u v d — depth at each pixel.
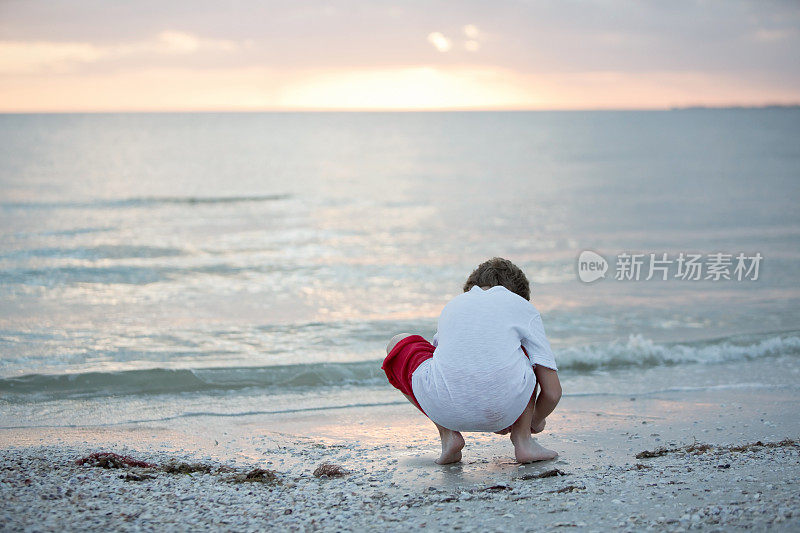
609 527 2.41
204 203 24.92
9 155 47.75
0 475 3.23
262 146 65.94
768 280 12.23
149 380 6.11
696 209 23.55
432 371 3.17
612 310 9.93
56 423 4.98
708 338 8.05
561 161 47.53
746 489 2.84
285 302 10.26
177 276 12.22
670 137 79.25
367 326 8.77
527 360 3.20
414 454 4.07
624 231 18.95
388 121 158.38
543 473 3.30
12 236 16.20
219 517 2.68
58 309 9.51
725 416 5.00
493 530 2.44
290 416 5.22
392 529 2.50
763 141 69.19
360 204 25.36
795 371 6.69
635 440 4.28
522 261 14.38
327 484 3.29
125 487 3.10
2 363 6.79
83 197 24.95
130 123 130.38
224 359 7.14
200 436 4.64
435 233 18.47
